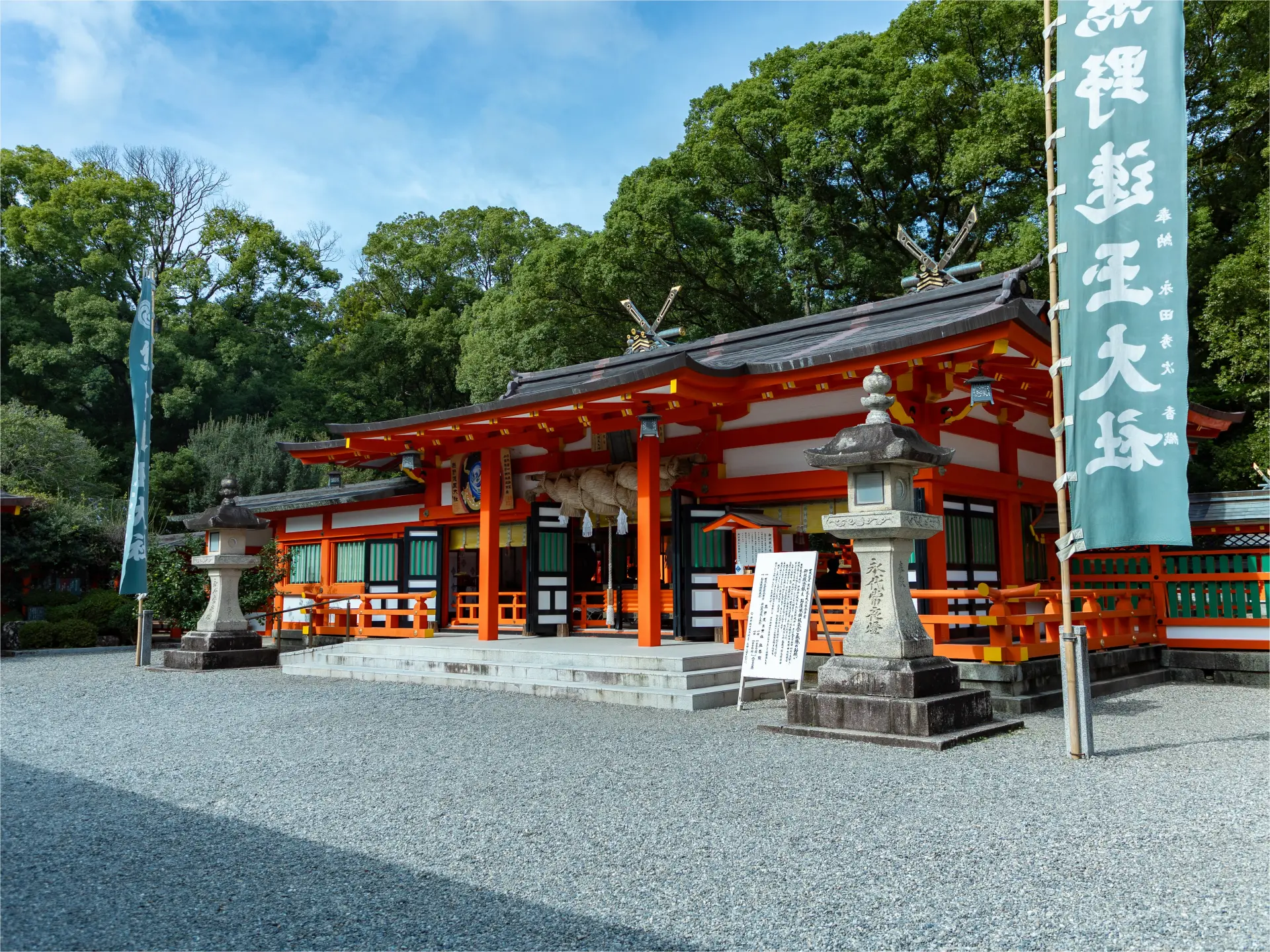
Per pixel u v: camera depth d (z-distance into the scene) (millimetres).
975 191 22234
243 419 37188
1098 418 6020
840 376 9836
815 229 24328
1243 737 6902
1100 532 5984
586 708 8805
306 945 3156
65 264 35875
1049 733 7113
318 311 43469
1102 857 3955
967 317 8516
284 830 4652
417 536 16297
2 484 22969
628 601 14852
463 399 41125
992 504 11859
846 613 9695
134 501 13211
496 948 3098
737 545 11453
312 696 10086
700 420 11469
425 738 7277
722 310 26047
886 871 3805
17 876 3990
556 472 13586
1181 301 5793
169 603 15852
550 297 26656
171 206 38969
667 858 4035
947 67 21719
